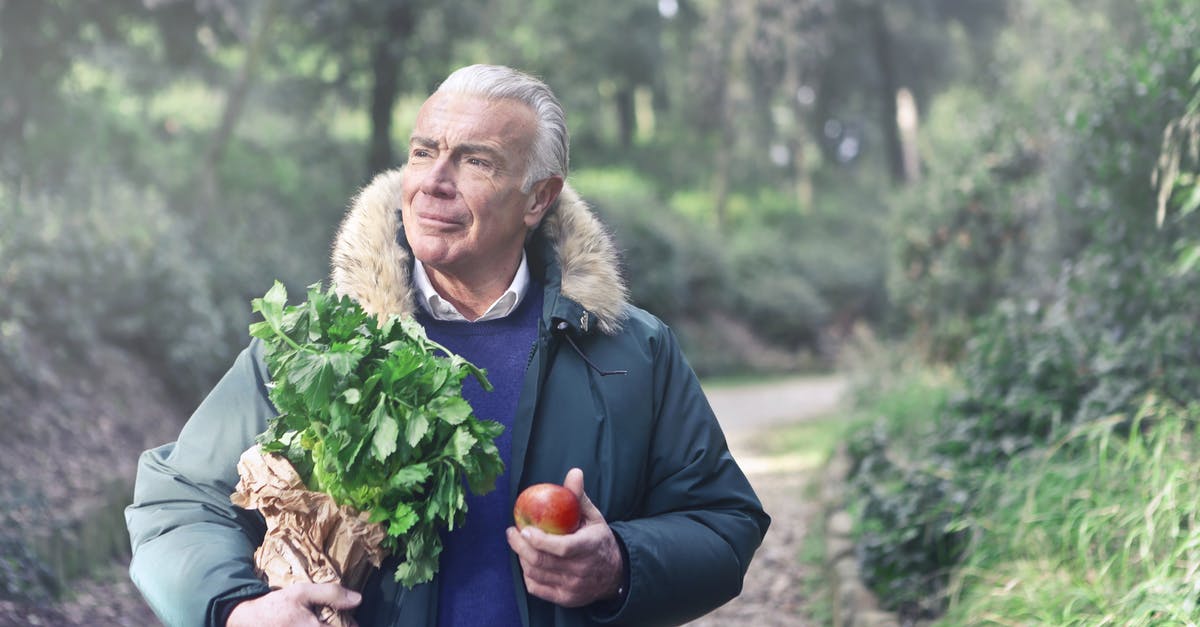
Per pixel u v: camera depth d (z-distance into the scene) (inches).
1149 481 154.3
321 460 72.9
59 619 191.9
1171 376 193.5
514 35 1016.9
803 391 768.3
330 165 904.3
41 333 340.8
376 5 716.7
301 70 842.2
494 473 73.9
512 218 83.3
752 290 1135.0
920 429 290.2
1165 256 214.4
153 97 779.4
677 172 1566.2
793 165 1683.1
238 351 462.9
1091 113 227.0
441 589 79.4
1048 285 295.3
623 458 82.5
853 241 1414.9
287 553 73.5
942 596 176.4
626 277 90.3
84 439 291.9
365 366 74.0
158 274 400.5
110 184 497.7
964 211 440.5
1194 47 203.6
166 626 74.9
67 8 545.0
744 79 1402.6
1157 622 125.8
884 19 1557.6
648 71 1481.3
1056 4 365.4
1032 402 213.9
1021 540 164.4
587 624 79.3
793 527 283.6
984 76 498.6
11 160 468.1
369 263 81.5
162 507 78.7
